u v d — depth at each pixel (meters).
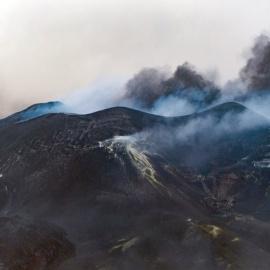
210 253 81.06
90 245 89.12
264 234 92.06
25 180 117.88
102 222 97.31
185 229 87.62
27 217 98.31
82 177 114.94
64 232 93.38
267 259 81.06
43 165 122.94
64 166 120.31
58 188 112.19
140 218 97.06
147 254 81.81
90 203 104.62
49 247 82.94
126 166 117.81
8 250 77.06
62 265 79.62
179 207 103.62
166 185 113.69
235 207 116.31
